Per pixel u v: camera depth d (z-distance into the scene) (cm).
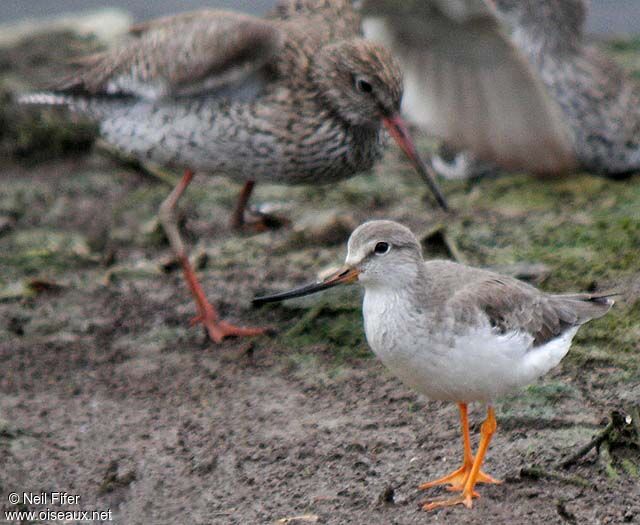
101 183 1812
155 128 1312
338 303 1309
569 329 984
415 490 966
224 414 1135
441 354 914
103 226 1650
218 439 1087
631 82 1789
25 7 2880
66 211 1706
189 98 1280
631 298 1225
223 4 2759
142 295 1424
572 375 1123
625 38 2389
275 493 988
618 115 1614
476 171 1691
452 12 1372
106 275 1474
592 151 1625
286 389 1176
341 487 985
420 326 917
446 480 967
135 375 1232
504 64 1420
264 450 1059
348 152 1333
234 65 1246
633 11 2750
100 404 1173
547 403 1079
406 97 1500
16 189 1797
